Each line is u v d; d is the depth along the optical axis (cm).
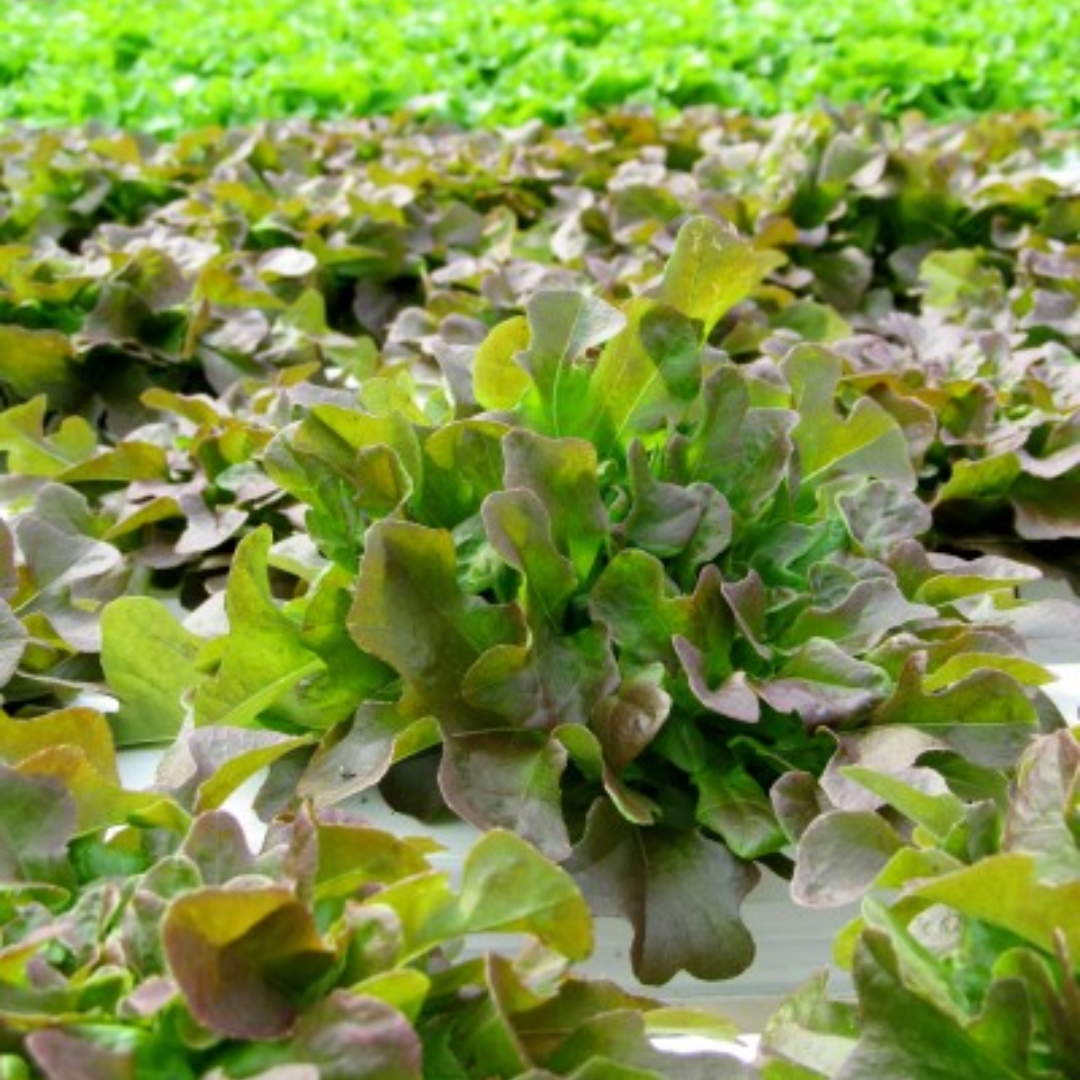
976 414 72
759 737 52
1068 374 74
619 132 132
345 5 183
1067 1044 33
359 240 102
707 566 51
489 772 48
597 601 51
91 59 168
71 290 87
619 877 47
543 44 166
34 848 40
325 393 58
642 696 49
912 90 156
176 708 56
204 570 67
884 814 47
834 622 52
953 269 98
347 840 38
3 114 154
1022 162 118
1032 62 163
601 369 55
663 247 99
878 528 56
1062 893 34
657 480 55
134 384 85
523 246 108
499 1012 33
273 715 53
